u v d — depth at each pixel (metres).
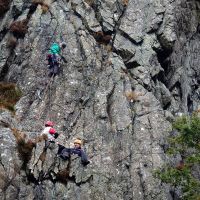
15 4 65.94
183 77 66.25
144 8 67.12
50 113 55.53
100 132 54.06
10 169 47.91
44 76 59.09
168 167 50.41
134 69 61.84
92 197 48.97
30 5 65.56
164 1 68.56
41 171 48.53
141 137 54.31
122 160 52.25
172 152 50.75
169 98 62.34
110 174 50.84
